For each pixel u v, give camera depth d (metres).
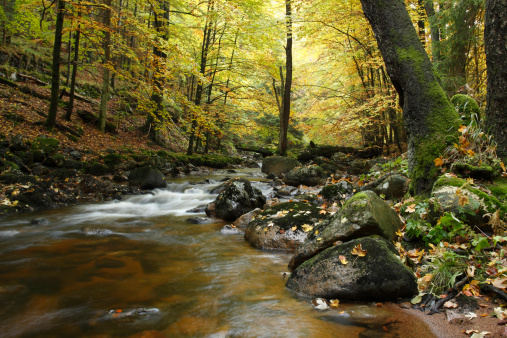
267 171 13.00
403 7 4.66
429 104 4.34
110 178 9.22
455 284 2.59
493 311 2.24
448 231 3.29
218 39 16.25
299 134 28.11
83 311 2.51
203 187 9.45
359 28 11.99
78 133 11.87
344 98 14.89
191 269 3.47
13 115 10.42
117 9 11.57
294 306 2.58
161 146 15.93
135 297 2.77
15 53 15.42
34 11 15.63
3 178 6.65
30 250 4.05
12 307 2.57
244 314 2.46
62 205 6.91
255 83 19.12
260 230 4.40
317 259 2.93
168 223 5.72
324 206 5.64
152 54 8.04
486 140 4.07
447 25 9.12
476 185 3.59
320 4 10.91
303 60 20.95
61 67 17.41
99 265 3.56
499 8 3.95
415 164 4.39
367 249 2.74
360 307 2.53
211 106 15.27
